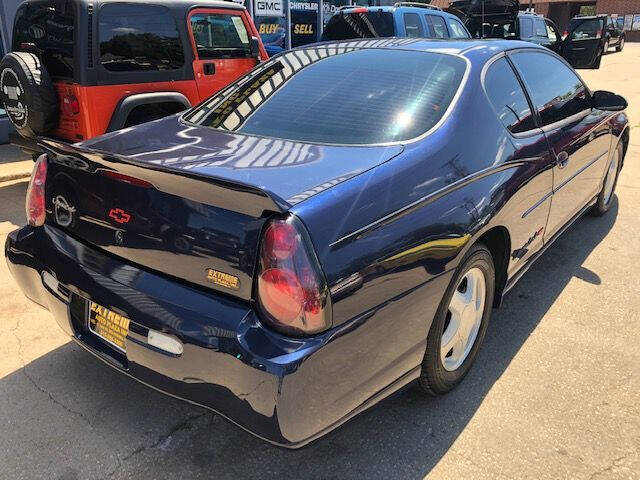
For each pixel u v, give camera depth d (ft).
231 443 7.86
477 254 8.41
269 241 5.83
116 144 8.04
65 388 8.92
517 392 8.95
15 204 17.76
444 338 8.33
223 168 6.79
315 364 5.88
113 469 7.39
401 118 8.14
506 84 10.06
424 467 7.46
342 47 10.41
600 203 16.22
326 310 5.92
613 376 9.37
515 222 9.33
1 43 25.46
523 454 7.69
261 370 5.73
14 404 8.53
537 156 9.98
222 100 9.64
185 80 18.70
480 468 7.45
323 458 7.59
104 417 8.31
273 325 5.91
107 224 7.20
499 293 9.89
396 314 6.82
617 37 84.48
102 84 16.29
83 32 15.60
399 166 7.17
